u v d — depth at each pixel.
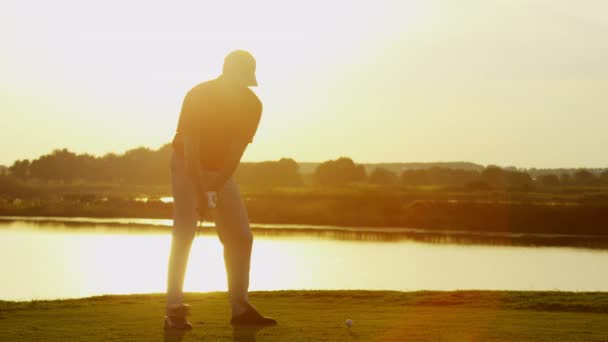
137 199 95.81
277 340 6.38
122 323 7.70
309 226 71.25
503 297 11.07
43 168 108.12
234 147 7.02
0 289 26.72
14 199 93.00
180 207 7.14
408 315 8.61
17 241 47.97
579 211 67.44
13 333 6.95
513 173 91.25
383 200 78.94
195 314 8.45
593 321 8.10
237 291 7.32
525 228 66.69
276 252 43.22
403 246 49.06
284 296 11.35
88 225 66.75
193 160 6.89
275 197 87.44
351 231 64.94
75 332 6.98
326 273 33.34
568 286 29.77
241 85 7.04
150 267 35.12
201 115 6.93
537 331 7.15
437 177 105.62
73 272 32.72
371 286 28.72
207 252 41.56
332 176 102.50
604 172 91.00
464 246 49.91
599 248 49.06
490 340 6.55
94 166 109.75
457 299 10.85
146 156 113.12
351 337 6.57
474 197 80.25
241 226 7.27
